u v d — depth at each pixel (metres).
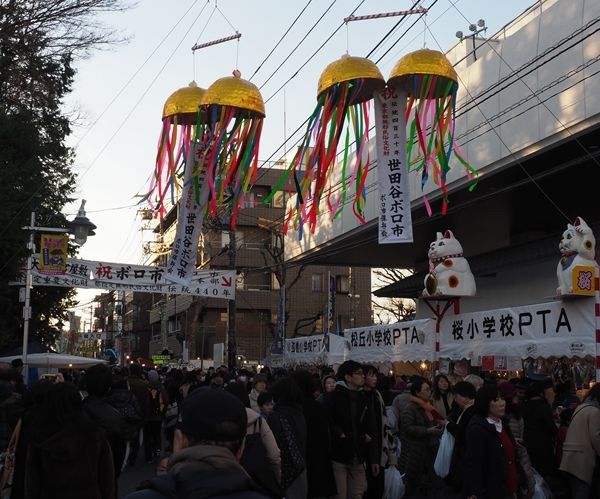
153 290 20.56
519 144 15.27
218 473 2.18
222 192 9.87
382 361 14.53
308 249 26.27
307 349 19.53
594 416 7.19
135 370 13.66
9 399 7.64
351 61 9.32
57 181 21.19
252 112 9.71
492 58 16.36
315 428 6.63
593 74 13.34
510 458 5.91
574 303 9.38
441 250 15.74
